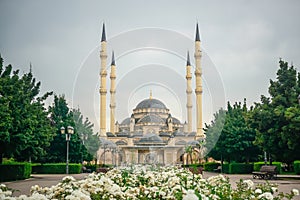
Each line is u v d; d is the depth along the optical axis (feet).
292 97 84.23
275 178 78.43
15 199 15.02
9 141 68.59
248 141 116.26
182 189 19.16
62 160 124.57
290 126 73.92
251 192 21.22
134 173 30.96
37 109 90.22
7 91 69.97
